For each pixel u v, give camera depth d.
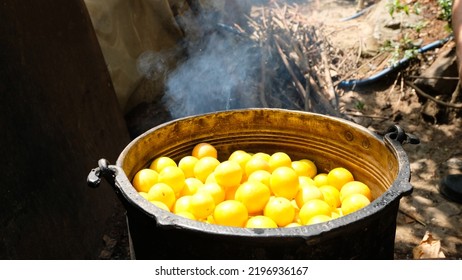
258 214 1.60
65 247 2.14
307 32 4.41
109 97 2.82
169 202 1.58
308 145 1.90
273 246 1.25
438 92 3.70
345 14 5.04
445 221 2.80
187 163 1.78
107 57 3.14
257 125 1.92
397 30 4.30
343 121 1.77
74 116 2.41
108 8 3.15
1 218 1.80
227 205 1.50
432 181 3.12
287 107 3.69
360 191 1.65
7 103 1.93
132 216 1.44
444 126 3.61
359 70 4.18
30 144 2.02
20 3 2.14
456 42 2.16
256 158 1.76
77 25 2.58
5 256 1.77
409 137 1.62
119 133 2.89
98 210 2.49
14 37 2.05
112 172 1.45
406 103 3.83
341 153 1.83
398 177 1.40
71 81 2.44
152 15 3.57
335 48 4.45
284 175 1.61
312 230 1.23
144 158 1.72
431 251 2.36
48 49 2.29
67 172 2.25
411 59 3.99
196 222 1.27
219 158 1.96
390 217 1.41
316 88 3.77
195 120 1.83
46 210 2.05
